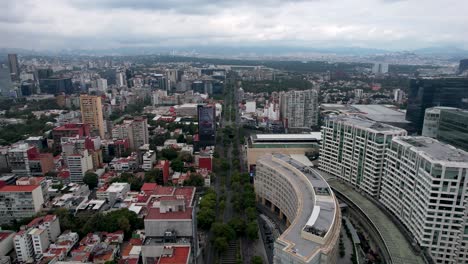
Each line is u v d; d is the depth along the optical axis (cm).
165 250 19988
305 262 18962
